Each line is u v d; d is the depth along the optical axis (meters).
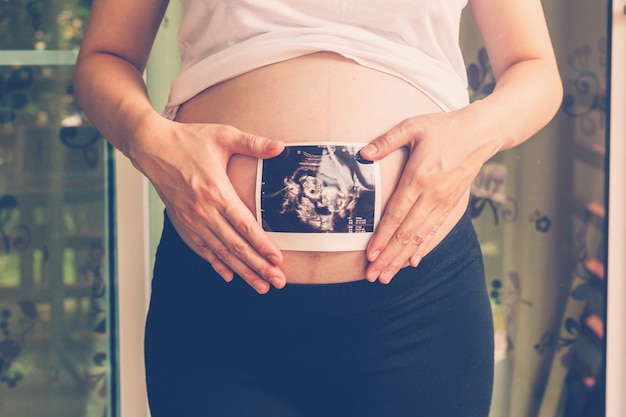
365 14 0.85
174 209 0.81
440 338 0.81
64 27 1.65
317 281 0.78
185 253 0.83
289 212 0.77
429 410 0.81
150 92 1.67
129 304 1.68
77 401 1.70
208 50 0.89
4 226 1.67
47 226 1.68
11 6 1.65
